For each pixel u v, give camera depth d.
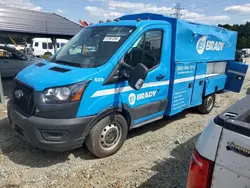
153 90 4.43
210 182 1.49
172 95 4.83
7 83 10.36
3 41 21.39
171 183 3.29
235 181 1.38
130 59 3.93
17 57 11.05
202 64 5.67
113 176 3.42
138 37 3.99
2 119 5.42
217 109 7.21
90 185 3.19
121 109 3.90
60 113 3.25
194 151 1.65
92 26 4.70
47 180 3.27
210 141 1.49
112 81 3.67
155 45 4.33
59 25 9.76
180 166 3.73
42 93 3.26
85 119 3.41
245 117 1.59
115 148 4.02
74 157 3.89
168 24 4.53
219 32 6.32
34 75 3.59
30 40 23.98
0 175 3.32
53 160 3.77
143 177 3.41
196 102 5.85
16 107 3.67
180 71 4.89
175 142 4.58
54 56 4.40
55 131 3.25
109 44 3.95
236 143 1.36
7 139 4.38
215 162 1.46
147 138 4.75
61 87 3.26
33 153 3.94
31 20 8.92
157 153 4.14
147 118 4.51
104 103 3.62
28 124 3.30
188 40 4.95
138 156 4.01
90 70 3.52
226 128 1.42
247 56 45.75
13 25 8.10
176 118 6.12
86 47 4.13
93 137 3.64
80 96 3.33
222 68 6.97
